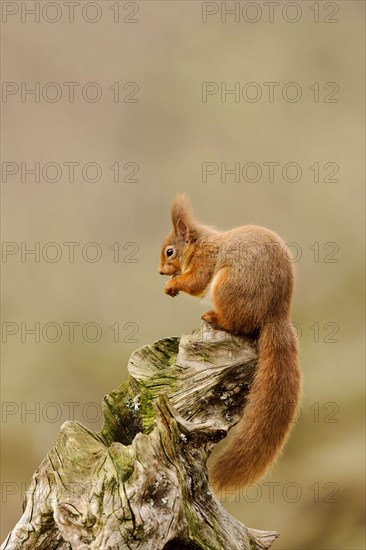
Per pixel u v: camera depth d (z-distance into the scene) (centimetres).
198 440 617
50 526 597
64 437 640
